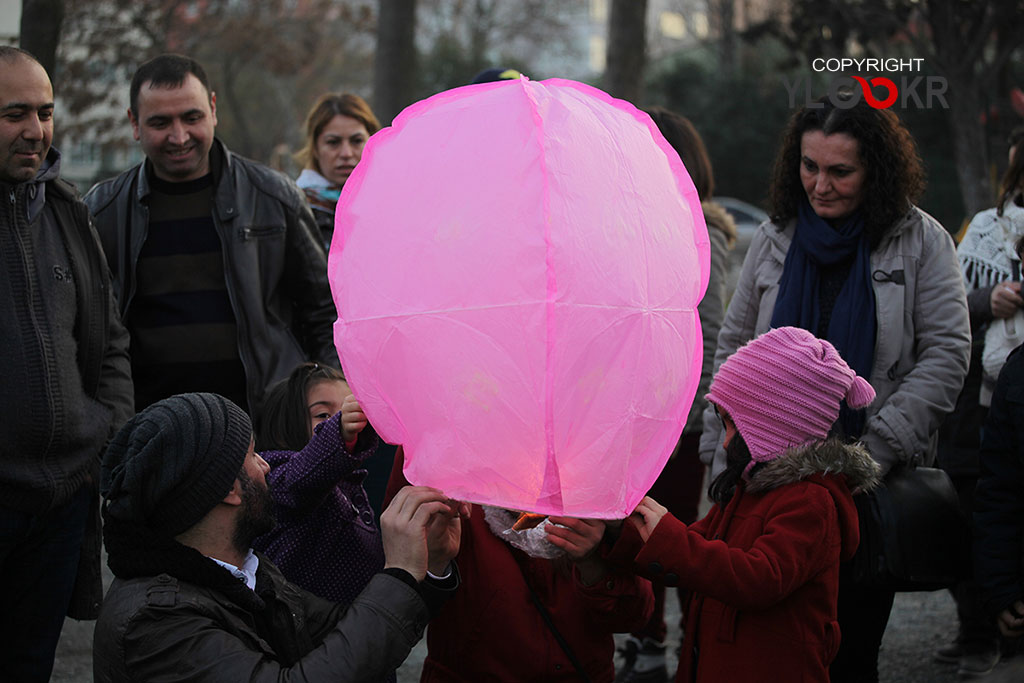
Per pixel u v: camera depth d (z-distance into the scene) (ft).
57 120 63.36
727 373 9.57
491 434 6.64
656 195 7.12
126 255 13.48
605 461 6.76
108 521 7.61
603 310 6.54
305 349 14.67
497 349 6.50
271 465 10.12
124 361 12.12
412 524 7.95
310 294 14.35
